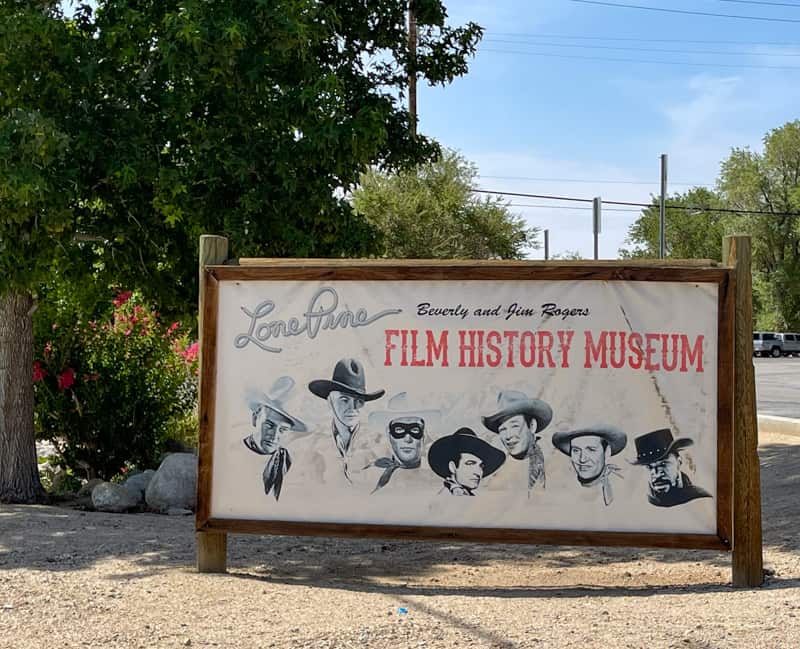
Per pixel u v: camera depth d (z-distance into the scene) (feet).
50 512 33.45
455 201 162.09
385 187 159.74
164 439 46.06
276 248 37.11
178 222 37.86
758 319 247.29
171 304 39.70
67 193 33.71
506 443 22.16
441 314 22.49
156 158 35.65
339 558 27.30
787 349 207.82
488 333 22.31
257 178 36.29
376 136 36.65
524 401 22.17
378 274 22.59
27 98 34.68
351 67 43.70
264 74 36.19
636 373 21.90
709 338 21.79
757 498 21.83
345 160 36.91
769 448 48.70
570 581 24.29
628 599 20.52
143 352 45.27
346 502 22.61
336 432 22.72
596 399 21.99
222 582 21.83
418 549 29.09
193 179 35.45
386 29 45.19
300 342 22.94
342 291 22.84
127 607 19.45
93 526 29.94
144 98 36.63
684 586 22.75
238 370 23.12
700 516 21.67
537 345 22.18
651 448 21.83
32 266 35.32
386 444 22.54
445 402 22.41
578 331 22.08
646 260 21.93
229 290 23.24
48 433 44.47
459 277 22.38
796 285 232.94
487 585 23.67
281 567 25.48
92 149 33.68
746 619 18.17
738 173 243.40
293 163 36.09
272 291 23.08
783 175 239.91
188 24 33.04
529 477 22.09
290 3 34.73
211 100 36.32
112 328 45.16
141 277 39.40
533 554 28.55
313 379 22.84
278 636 17.35
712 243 293.23
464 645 16.74
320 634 17.39
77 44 34.78
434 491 22.36
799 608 18.97
